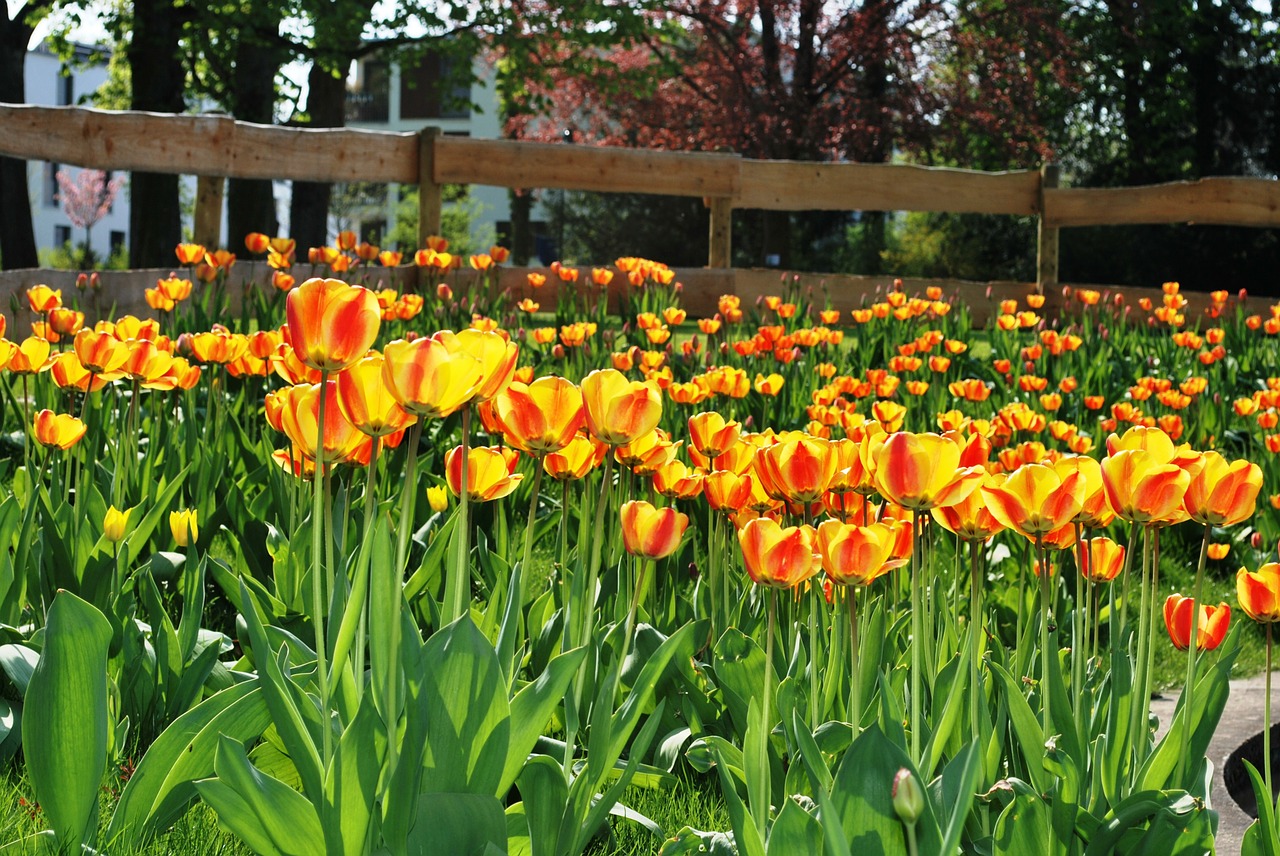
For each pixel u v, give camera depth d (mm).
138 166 7223
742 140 27391
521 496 4496
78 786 1896
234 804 1648
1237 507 1857
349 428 1862
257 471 3828
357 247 7320
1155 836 1922
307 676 2197
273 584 3273
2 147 6395
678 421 4902
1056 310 11656
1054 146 28266
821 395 4156
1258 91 25484
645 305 7781
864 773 1600
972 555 1887
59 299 4566
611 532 3102
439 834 1639
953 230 26188
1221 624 2158
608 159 10164
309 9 18531
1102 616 4047
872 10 27141
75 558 2980
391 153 9289
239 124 7871
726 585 2680
